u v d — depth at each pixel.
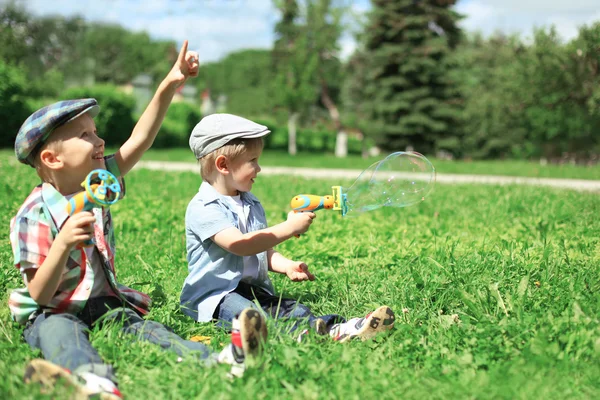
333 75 35.59
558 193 8.93
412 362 2.60
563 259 4.09
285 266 3.31
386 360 2.59
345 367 2.49
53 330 2.53
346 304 3.50
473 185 10.97
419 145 34.16
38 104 21.66
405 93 33.00
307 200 3.00
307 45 33.81
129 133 25.69
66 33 34.97
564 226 5.88
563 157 33.03
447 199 8.39
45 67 33.56
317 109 44.12
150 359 2.57
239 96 59.88
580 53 19.94
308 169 18.38
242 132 3.07
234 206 3.17
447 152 35.03
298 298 3.43
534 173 16.62
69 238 2.47
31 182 8.14
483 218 6.64
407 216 6.86
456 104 34.22
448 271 3.72
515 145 35.97
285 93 33.28
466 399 2.19
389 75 33.75
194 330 3.04
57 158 2.72
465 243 5.09
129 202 7.29
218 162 3.10
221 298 3.07
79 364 2.35
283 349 2.53
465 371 2.43
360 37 34.22
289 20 33.97
